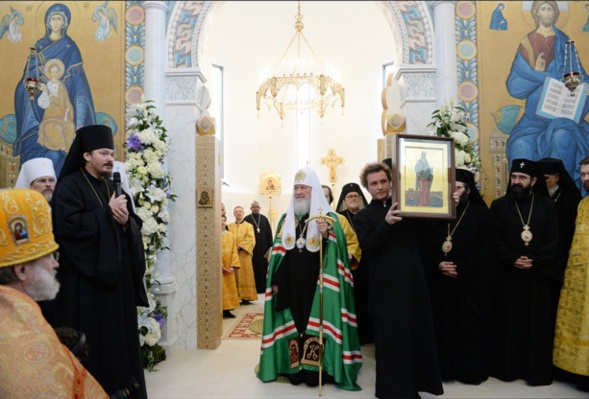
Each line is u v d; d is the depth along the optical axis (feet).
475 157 14.88
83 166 9.55
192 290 16.25
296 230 12.98
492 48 16.42
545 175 13.96
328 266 12.55
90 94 16.33
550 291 12.73
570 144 16.14
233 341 17.39
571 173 16.12
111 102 16.33
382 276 10.94
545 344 12.42
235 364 14.39
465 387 12.18
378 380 10.62
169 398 11.51
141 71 16.39
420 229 12.41
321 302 11.81
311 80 28.96
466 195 12.59
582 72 16.31
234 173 36.47
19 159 16.01
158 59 16.30
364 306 16.79
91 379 4.60
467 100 16.33
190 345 16.20
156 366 14.17
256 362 14.61
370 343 17.16
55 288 4.92
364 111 36.22
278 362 12.79
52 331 4.25
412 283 10.78
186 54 16.70
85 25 16.52
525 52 16.43
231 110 36.65
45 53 16.37
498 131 16.25
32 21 16.43
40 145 16.11
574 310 12.05
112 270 8.66
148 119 14.55
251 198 36.58
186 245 16.34
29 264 4.66
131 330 9.23
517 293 12.71
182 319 16.28
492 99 16.30
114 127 16.25
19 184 12.24
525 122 16.25
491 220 12.62
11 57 16.24
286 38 37.37
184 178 16.44
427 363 10.54
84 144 9.34
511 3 16.52
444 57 16.19
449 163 10.67
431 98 16.20
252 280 26.61
